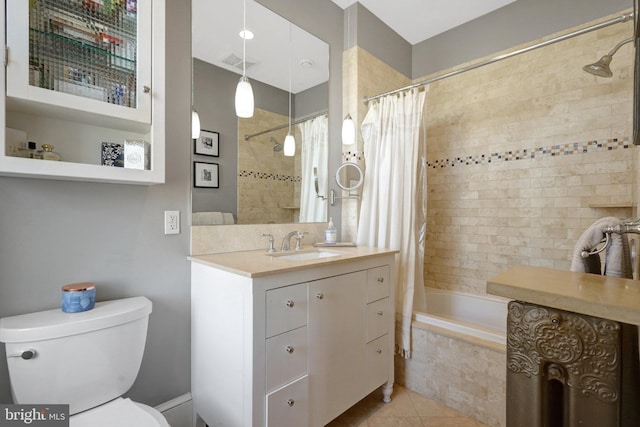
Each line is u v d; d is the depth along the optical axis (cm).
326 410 144
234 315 125
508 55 173
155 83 124
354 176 230
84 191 126
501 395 157
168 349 149
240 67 179
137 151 123
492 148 244
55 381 101
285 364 127
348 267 154
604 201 197
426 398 186
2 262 109
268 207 192
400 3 234
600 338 62
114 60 118
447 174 269
